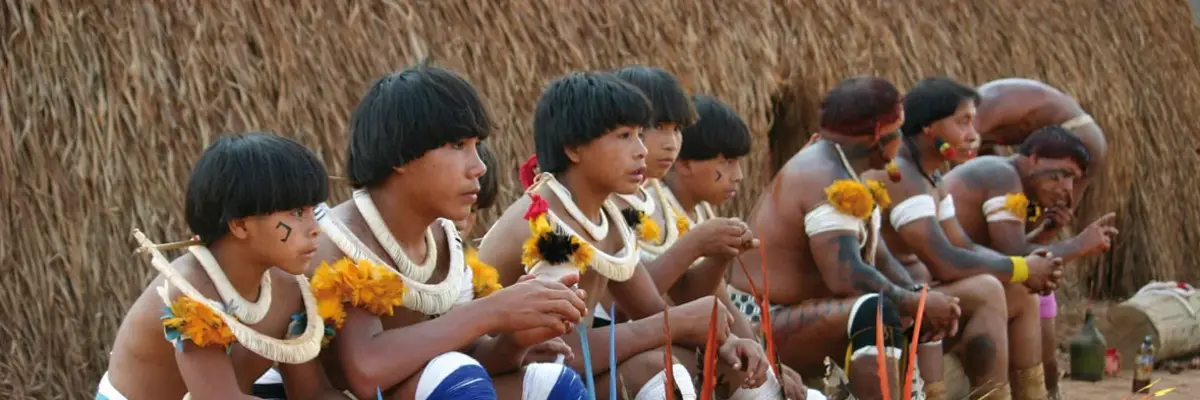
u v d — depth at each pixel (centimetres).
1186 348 1404
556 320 554
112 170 1040
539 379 584
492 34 1252
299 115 1127
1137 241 1859
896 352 817
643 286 683
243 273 521
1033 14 1744
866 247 896
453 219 568
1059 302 1748
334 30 1162
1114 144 1791
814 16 1512
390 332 548
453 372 532
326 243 559
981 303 929
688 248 727
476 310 550
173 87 1075
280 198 504
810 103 1492
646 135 711
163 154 1065
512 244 652
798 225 881
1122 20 1861
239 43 1110
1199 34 1977
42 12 1025
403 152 553
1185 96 1930
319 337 536
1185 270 1923
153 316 523
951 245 952
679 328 651
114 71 1050
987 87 1402
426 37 1212
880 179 961
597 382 650
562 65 1290
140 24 1066
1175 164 1906
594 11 1331
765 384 672
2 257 995
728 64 1409
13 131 1007
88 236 1032
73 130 1032
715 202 830
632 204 754
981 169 1070
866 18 1554
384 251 568
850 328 835
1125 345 1373
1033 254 973
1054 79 1734
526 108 1259
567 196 656
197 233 521
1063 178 1095
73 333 1022
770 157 1539
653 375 634
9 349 999
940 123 966
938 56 1614
